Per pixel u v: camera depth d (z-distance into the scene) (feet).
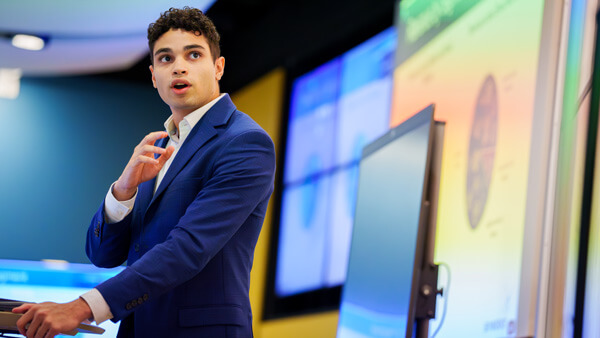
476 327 18.39
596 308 13.87
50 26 35.24
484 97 19.99
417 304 10.59
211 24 10.75
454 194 20.79
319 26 35.76
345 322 13.23
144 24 34.01
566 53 15.71
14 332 9.36
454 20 22.35
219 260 9.82
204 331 9.55
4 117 42.57
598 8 15.15
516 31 18.88
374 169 12.90
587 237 14.38
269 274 38.40
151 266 9.21
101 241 10.69
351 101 34.45
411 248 10.11
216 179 9.79
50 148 43.09
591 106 14.80
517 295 16.63
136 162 10.06
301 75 38.81
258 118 41.04
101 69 42.50
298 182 37.68
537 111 16.61
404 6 25.84
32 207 42.37
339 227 33.86
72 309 8.89
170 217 9.92
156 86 10.78
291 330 36.06
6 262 17.94
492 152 19.13
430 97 23.12
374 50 33.22
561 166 15.20
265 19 40.11
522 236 16.92
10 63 40.57
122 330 10.27
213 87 10.64
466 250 19.60
